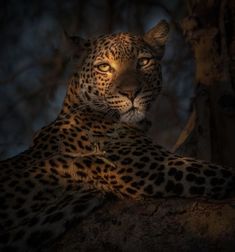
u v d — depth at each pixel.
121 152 9.95
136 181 9.59
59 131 10.41
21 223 9.54
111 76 10.80
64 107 11.13
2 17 19.27
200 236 8.81
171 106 15.66
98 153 9.98
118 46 10.89
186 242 8.83
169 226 9.01
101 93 10.80
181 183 9.41
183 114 16.31
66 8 18.81
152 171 9.59
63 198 9.65
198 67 11.53
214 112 11.21
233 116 11.06
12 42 19.62
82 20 18.55
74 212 9.41
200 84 11.46
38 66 18.31
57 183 9.82
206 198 9.34
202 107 11.34
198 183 9.37
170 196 9.47
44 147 10.25
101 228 9.24
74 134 10.41
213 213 8.94
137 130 10.85
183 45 15.94
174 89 15.98
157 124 16.38
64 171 9.90
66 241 9.31
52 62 17.50
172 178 9.46
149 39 11.33
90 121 10.66
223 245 8.66
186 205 9.17
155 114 16.12
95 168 9.83
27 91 19.03
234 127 11.05
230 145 11.04
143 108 10.86
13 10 19.45
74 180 9.87
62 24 17.61
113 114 10.78
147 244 8.95
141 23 17.84
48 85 17.00
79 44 11.18
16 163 10.07
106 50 10.85
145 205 9.36
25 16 19.45
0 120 17.62
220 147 11.15
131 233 9.09
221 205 9.02
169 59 16.55
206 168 9.42
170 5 18.52
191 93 16.38
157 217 9.13
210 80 11.30
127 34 11.21
